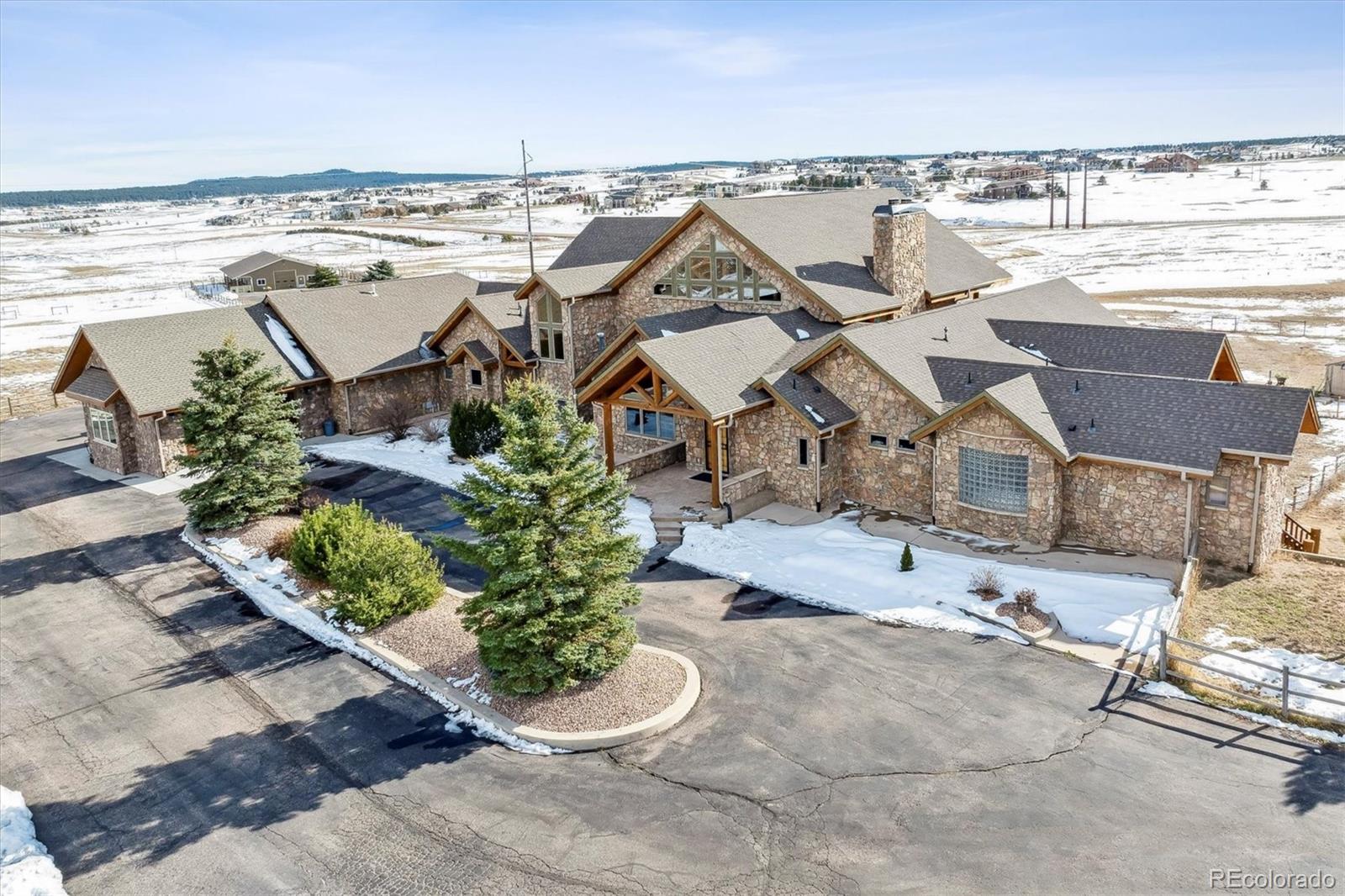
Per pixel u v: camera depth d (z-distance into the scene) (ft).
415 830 45.14
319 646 66.74
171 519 98.07
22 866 43.83
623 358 90.94
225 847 44.88
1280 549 76.79
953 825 42.96
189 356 120.47
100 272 454.40
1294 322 184.96
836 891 39.32
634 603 58.39
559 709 54.70
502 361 126.93
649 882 40.50
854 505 89.76
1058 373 82.12
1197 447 70.44
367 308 140.67
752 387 89.15
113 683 62.90
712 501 87.61
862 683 56.70
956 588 69.05
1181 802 43.80
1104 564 72.43
